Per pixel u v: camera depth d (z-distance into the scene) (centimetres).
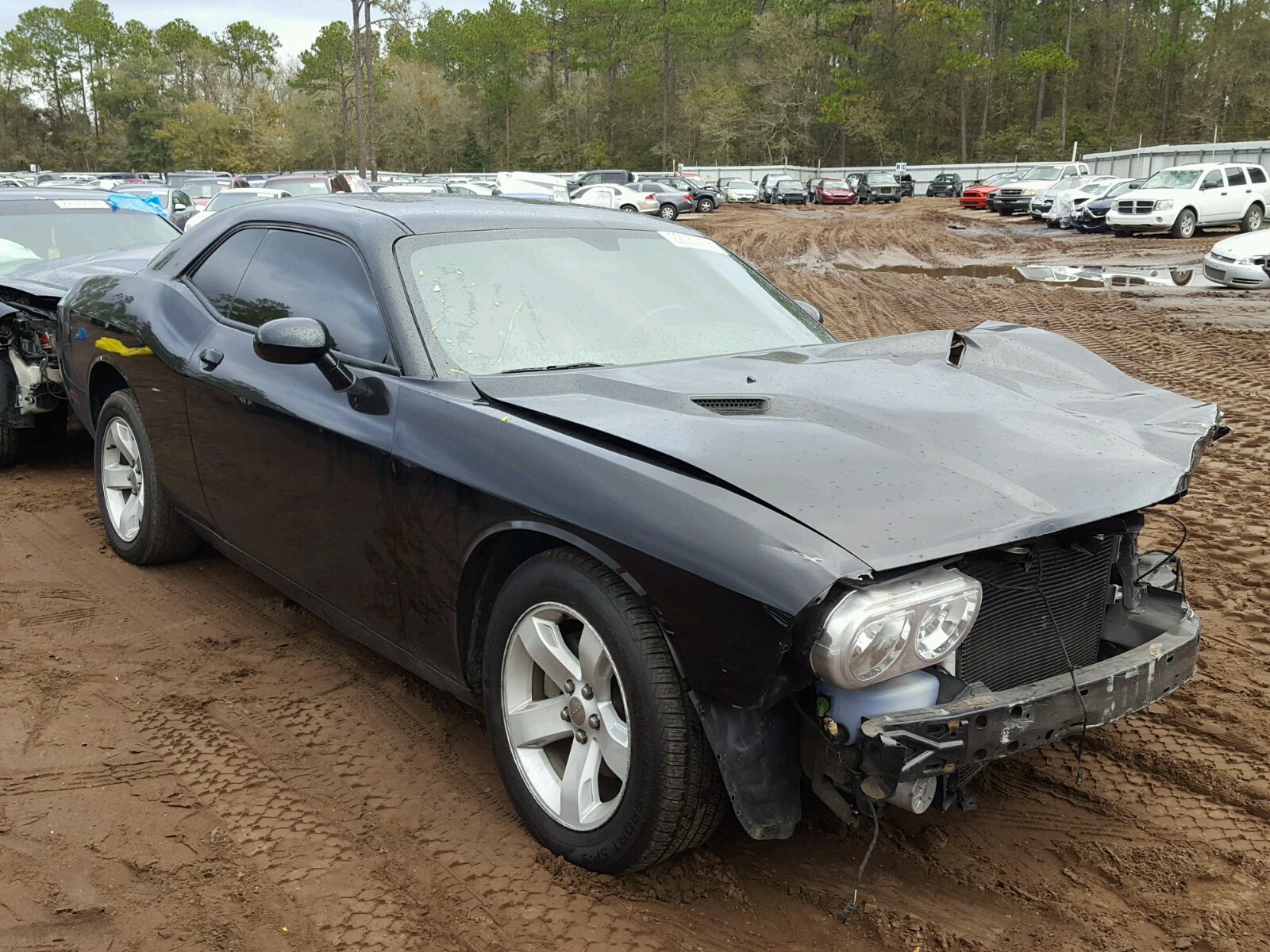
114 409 439
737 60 11300
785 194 5366
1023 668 247
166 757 303
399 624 294
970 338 323
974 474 230
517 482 241
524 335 298
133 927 232
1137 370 902
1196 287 1593
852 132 9800
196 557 467
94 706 333
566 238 343
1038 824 271
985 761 215
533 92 11450
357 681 353
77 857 256
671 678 220
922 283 1697
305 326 281
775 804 217
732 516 208
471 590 269
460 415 263
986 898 242
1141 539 488
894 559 197
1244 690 342
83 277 505
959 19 9775
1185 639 252
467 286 306
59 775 293
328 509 306
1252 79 8669
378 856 257
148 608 412
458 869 252
